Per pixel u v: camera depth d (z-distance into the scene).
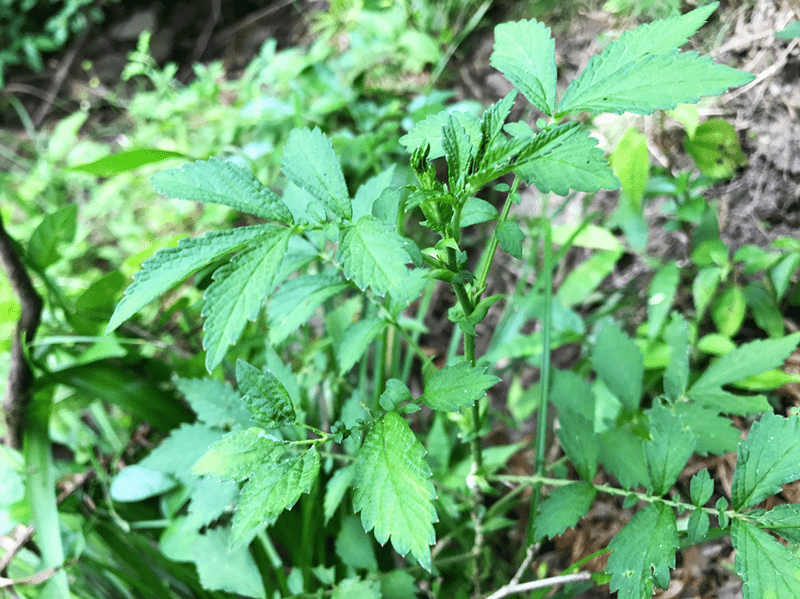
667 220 0.41
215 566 0.29
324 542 0.34
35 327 0.35
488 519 0.32
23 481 0.34
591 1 0.37
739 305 0.34
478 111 0.50
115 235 0.67
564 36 0.40
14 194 0.68
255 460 0.17
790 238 0.33
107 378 0.36
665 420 0.21
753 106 0.33
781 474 0.19
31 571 0.34
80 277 0.60
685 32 0.18
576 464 0.23
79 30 1.00
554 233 0.41
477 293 0.21
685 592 0.31
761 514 0.19
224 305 0.17
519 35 0.20
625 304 0.42
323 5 0.83
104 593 0.34
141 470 0.34
